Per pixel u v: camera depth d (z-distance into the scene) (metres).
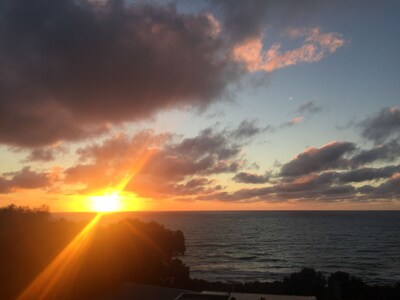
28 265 38.66
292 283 46.78
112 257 45.84
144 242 55.56
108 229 55.44
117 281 42.38
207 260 99.00
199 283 50.62
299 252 115.69
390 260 98.88
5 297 32.12
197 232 187.62
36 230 47.19
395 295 43.91
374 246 130.25
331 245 133.62
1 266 36.16
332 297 43.00
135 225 58.25
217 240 149.62
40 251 42.59
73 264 40.66
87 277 39.25
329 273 78.88
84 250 45.03
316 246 130.88
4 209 48.41
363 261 97.50
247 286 47.78
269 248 125.31
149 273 48.94
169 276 50.56
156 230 59.97
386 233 178.75
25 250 41.59
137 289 36.16
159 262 51.97
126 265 46.53
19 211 49.62
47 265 39.47
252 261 97.75
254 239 153.25
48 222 51.88
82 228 52.12
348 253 113.31
